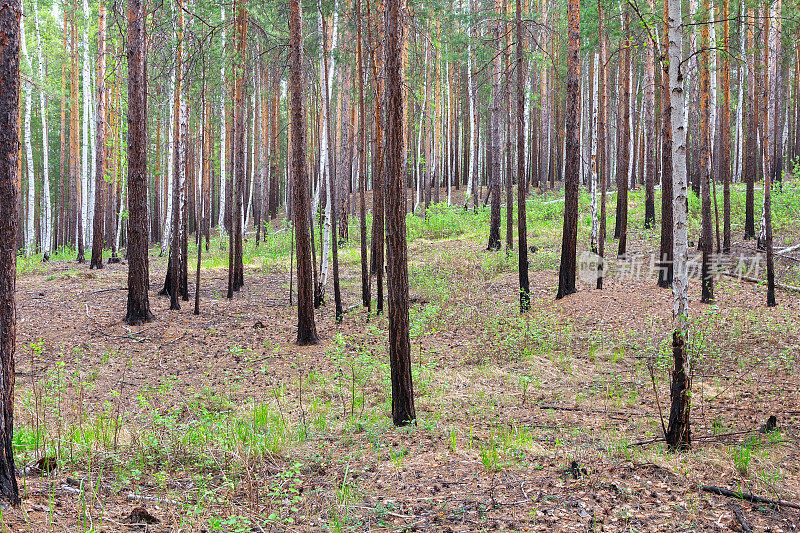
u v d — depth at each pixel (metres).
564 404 9.41
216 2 17.86
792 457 6.62
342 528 4.95
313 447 7.41
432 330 14.59
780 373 10.33
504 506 5.38
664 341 12.15
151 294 18.67
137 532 4.62
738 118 34.28
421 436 7.77
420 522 5.10
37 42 34.22
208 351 12.95
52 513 4.78
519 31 16.89
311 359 12.46
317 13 18.62
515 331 13.73
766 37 15.90
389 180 8.12
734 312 14.25
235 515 5.08
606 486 5.80
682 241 6.82
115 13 14.99
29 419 8.20
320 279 17.53
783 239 20.20
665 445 7.19
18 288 19.08
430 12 27.47
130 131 14.59
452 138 42.16
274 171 38.97
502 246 24.39
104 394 9.98
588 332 13.91
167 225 29.39
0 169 4.64
